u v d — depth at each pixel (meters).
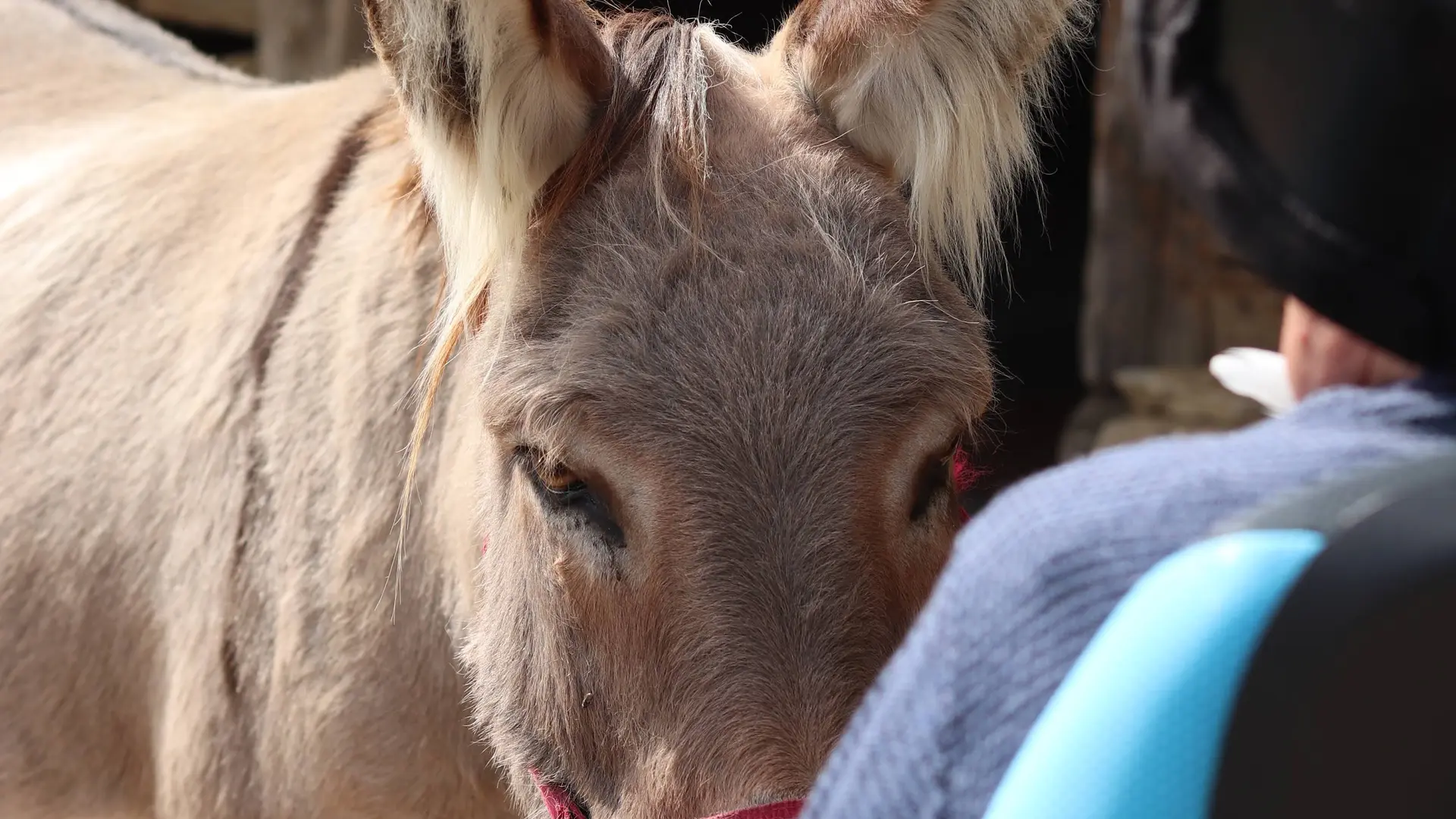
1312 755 0.78
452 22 1.71
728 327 1.60
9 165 3.25
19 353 2.79
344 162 2.57
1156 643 0.85
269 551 2.43
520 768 1.99
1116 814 0.85
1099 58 5.83
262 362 2.49
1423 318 0.90
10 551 2.66
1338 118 0.89
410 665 2.32
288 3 5.86
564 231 1.75
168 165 2.87
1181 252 5.89
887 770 0.97
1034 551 0.94
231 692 2.47
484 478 2.04
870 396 1.59
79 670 2.66
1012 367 7.87
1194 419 5.50
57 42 3.58
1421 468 0.82
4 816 2.79
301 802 2.43
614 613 1.67
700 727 1.57
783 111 1.89
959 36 1.85
